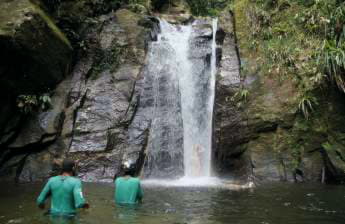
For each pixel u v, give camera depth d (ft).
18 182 38.40
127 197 25.50
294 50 45.39
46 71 43.50
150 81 48.24
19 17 38.47
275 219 22.27
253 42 47.85
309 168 40.22
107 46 49.39
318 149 41.06
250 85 44.78
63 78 46.78
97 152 42.06
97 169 41.34
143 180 41.32
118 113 44.88
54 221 20.22
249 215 23.26
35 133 42.27
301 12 48.34
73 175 22.34
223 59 48.03
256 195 30.53
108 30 50.98
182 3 74.90
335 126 41.45
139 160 42.68
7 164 41.42
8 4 39.86
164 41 55.31
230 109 44.24
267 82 44.47
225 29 51.31
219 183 38.70
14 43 37.91
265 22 49.49
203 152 47.47
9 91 41.73
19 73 41.22
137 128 44.55
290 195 30.55
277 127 42.37
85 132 43.24
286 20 49.01
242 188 34.58
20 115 42.63
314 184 37.09
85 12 51.24
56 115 43.37
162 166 44.75
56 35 43.19
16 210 24.20
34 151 42.55
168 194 30.96
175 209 24.77
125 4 58.03
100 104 45.39
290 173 40.11
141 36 50.75
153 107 46.96
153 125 45.88
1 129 41.52
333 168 38.37
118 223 20.58
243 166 42.14
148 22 53.93
